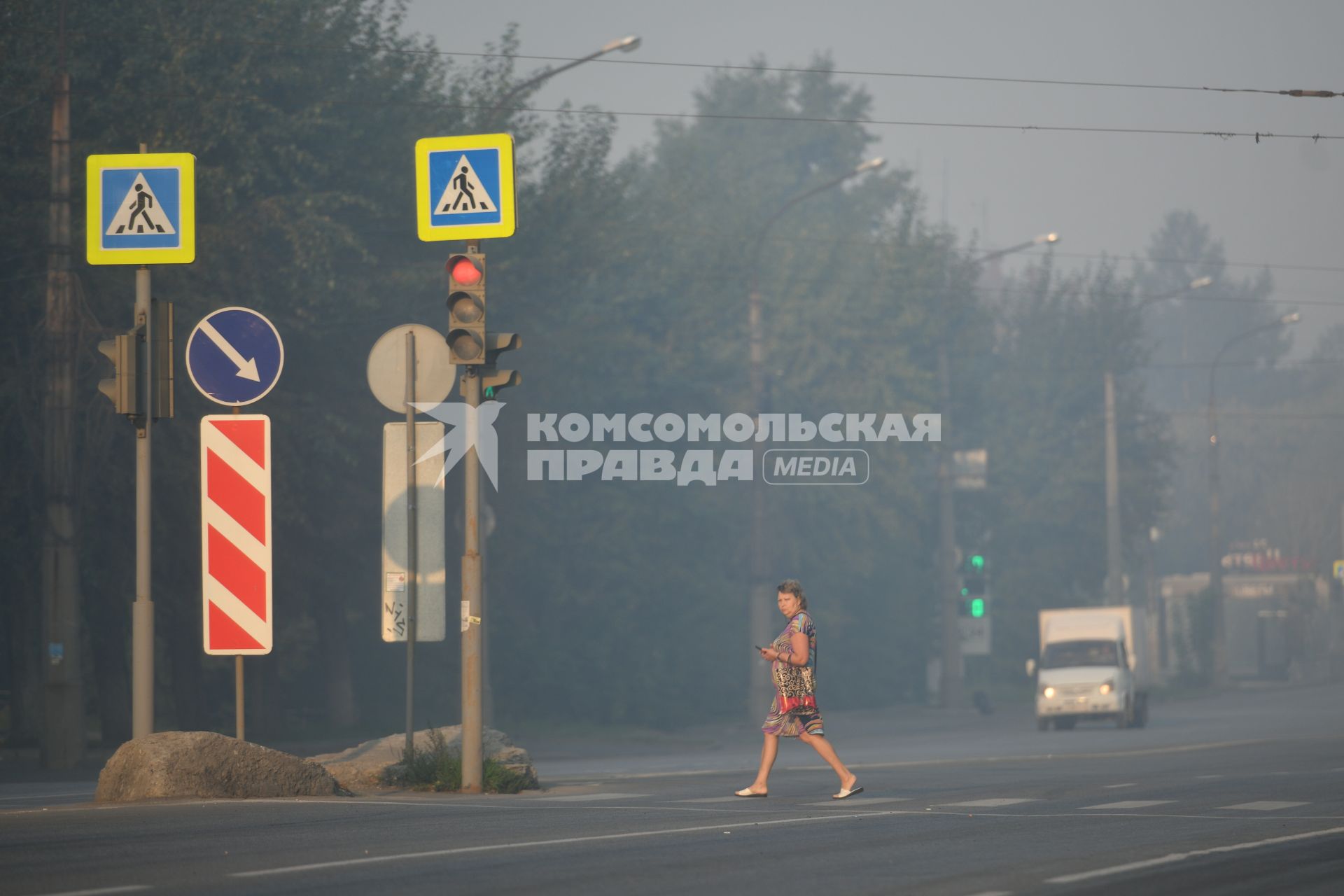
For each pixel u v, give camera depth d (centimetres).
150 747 4884
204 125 10131
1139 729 14325
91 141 10162
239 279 10431
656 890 3102
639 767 8875
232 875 3209
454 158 5275
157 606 11988
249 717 12400
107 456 10200
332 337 11669
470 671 5581
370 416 11931
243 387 5075
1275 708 18912
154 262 4997
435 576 5606
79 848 3612
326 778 5178
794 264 19650
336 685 13625
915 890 3123
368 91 11925
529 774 5925
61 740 8981
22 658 11550
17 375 9956
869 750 11069
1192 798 5359
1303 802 5153
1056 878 3294
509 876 3241
